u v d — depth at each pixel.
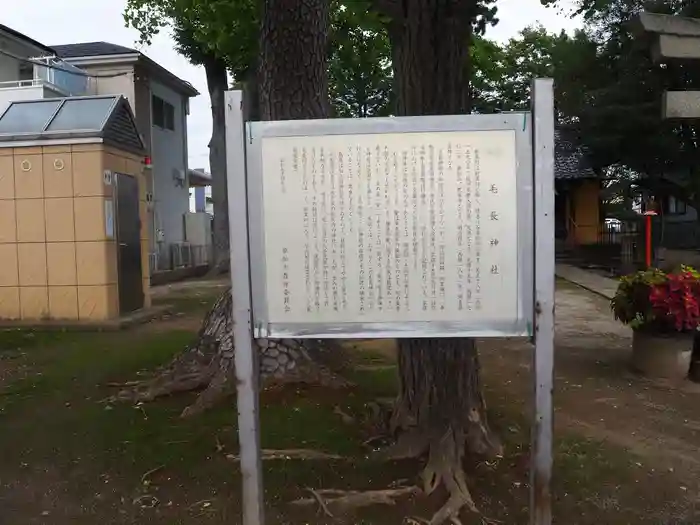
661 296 5.89
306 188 2.91
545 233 2.80
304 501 3.51
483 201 2.85
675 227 19.05
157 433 4.50
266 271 2.95
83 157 8.56
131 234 9.48
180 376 5.34
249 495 3.01
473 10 3.81
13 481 3.90
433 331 2.90
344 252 2.91
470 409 4.03
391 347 7.18
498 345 7.56
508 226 2.85
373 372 5.88
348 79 20.48
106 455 4.19
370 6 4.76
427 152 2.86
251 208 2.94
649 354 6.10
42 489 3.80
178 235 22.91
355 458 4.03
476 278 2.87
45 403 5.27
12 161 8.66
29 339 7.79
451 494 3.50
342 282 2.92
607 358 6.95
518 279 2.86
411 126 2.85
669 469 3.98
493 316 2.88
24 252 8.70
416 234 2.88
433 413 3.96
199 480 3.82
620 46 15.73
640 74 15.28
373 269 2.91
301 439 4.31
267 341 5.30
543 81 2.77
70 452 4.27
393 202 2.88
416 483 3.69
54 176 8.61
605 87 16.28
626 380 6.01
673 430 4.65
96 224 8.61
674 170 16.75
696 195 16.77
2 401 5.34
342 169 2.89
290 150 2.91
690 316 5.78
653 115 15.11
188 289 14.74
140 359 6.69
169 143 22.25
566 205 22.62
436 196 2.87
